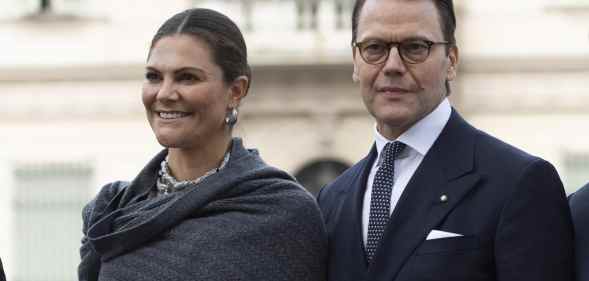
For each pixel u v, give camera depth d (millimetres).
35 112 24641
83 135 24594
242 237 6930
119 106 24594
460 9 24328
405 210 6855
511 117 24062
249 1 24688
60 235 24641
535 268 6480
